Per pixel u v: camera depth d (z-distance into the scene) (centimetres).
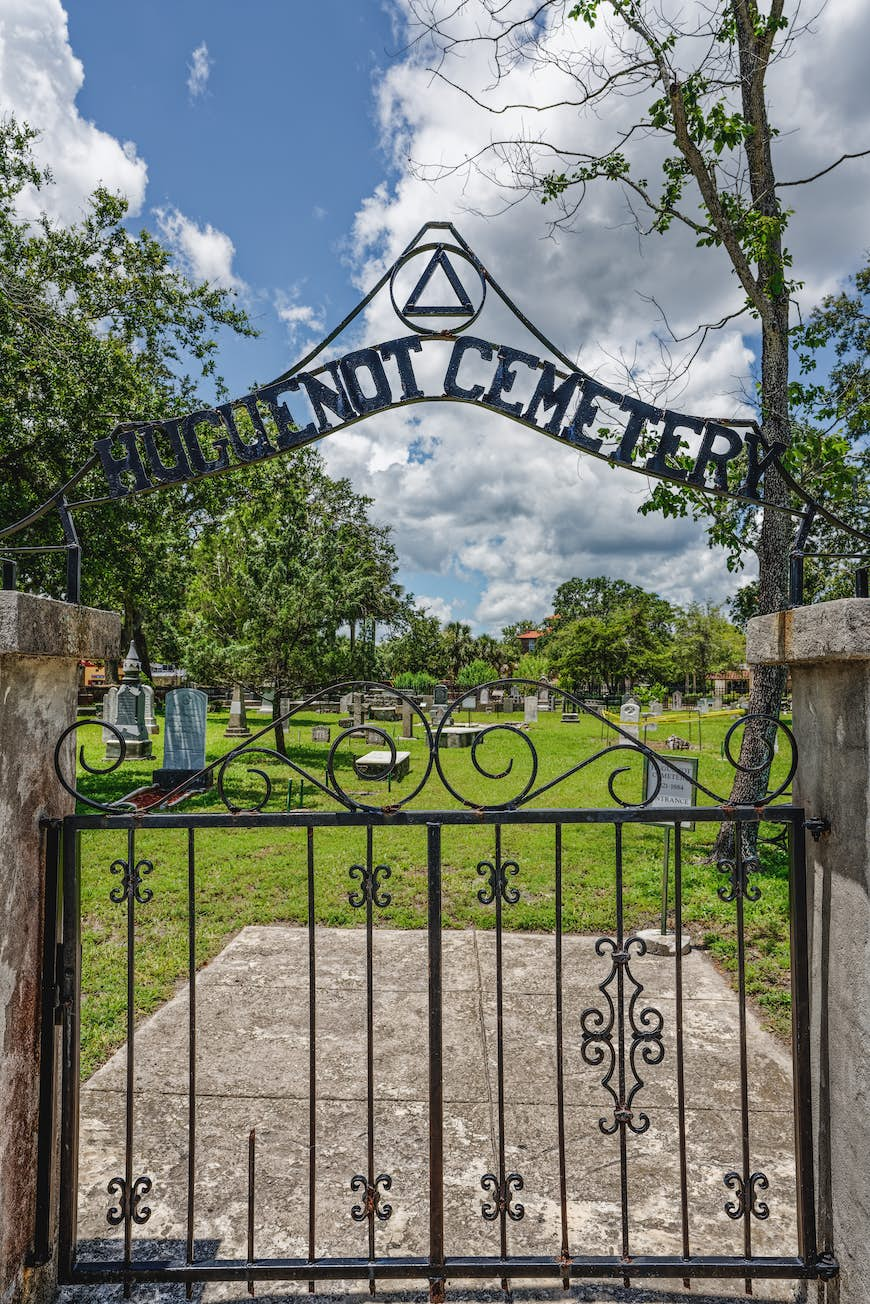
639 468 260
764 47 674
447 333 260
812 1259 225
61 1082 242
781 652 238
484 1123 346
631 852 880
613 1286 247
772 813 239
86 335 1132
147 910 665
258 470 1547
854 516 773
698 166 690
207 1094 369
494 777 248
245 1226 276
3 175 1284
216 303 1441
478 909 670
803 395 714
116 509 1203
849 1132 214
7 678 216
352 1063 399
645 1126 238
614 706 4012
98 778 1332
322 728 2048
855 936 212
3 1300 212
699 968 533
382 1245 266
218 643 1614
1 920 213
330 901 690
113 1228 275
